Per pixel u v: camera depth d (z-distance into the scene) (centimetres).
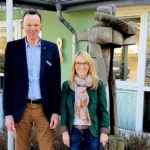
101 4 452
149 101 479
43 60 233
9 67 236
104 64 272
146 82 473
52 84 241
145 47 464
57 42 573
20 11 615
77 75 243
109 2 441
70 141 244
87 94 237
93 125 239
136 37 477
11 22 287
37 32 229
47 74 235
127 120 500
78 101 238
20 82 233
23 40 235
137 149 367
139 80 476
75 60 241
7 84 238
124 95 499
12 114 242
